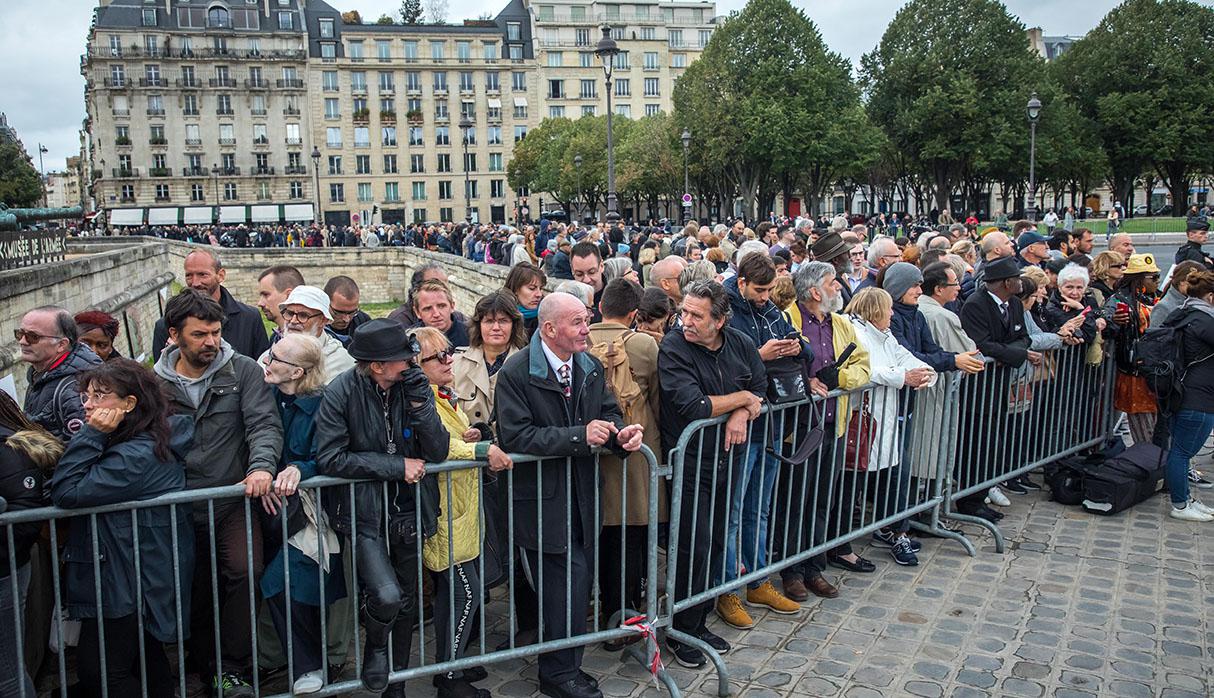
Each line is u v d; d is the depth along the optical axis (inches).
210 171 3376.0
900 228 1795.0
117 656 144.9
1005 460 266.1
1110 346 300.7
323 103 3484.3
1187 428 254.1
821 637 190.5
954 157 1888.5
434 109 3607.3
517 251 664.4
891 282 241.3
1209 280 251.8
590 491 169.0
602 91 3853.3
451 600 159.8
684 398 174.2
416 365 153.9
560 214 2106.3
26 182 2805.1
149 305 819.4
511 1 3831.2
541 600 166.9
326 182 3513.8
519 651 163.2
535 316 246.8
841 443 215.0
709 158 2026.3
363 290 1338.6
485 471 169.2
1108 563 227.9
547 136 3309.5
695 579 184.9
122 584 140.6
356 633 155.0
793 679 172.6
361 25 3516.2
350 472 148.9
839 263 293.0
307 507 152.9
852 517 221.3
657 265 271.3
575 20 3831.2
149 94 3292.3
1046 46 3991.1
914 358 226.7
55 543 136.1
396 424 153.6
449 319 227.8
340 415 150.5
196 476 154.5
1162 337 256.4
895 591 214.1
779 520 211.3
